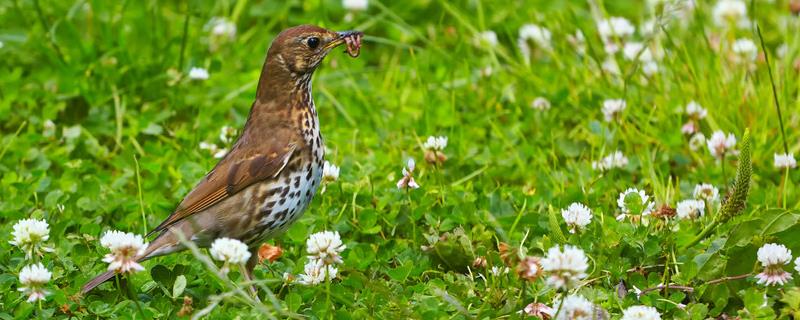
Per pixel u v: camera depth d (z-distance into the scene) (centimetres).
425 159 1238
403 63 1694
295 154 1033
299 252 1130
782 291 981
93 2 1617
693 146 1369
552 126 1441
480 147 1408
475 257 1082
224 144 1394
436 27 1738
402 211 1177
